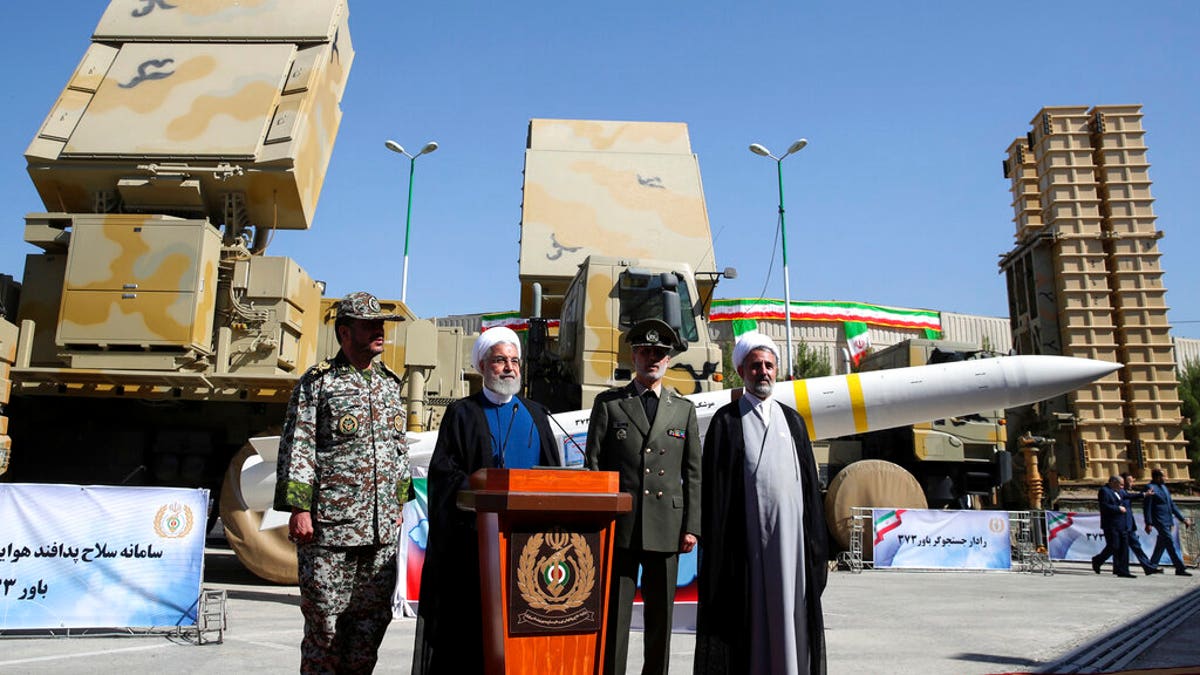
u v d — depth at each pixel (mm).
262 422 9781
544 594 3332
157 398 9008
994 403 9812
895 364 14656
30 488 6055
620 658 4152
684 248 13023
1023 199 20281
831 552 13141
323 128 10688
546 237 13023
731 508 4180
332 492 3818
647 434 4426
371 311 4051
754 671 4004
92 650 5590
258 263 9562
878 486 12359
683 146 14484
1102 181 19453
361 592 3885
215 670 4914
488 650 3307
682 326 9680
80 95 10133
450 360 14719
